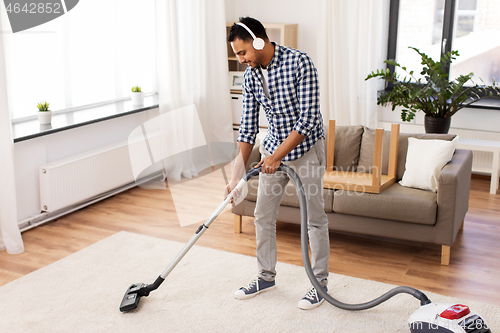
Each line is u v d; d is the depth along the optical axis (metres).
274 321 2.22
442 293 2.48
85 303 2.36
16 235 2.95
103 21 4.13
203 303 2.37
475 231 3.31
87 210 3.68
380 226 2.90
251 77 2.20
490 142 4.23
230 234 3.25
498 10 4.59
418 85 4.45
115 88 4.37
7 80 2.85
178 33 4.31
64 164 3.40
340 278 2.62
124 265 2.76
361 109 4.85
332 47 4.79
